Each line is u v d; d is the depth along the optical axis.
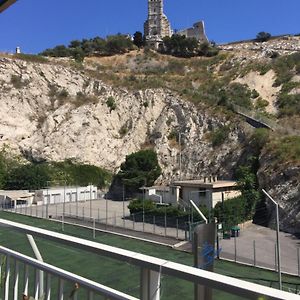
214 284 2.11
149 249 28.61
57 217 41.97
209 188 39.62
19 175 58.50
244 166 47.44
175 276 2.31
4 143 65.06
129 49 103.38
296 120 55.22
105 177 65.38
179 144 64.00
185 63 91.38
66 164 65.56
